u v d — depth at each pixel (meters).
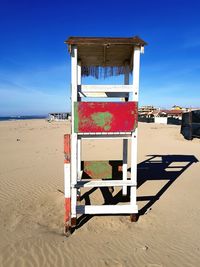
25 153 15.08
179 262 4.33
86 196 7.62
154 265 4.23
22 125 52.03
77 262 4.30
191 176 9.88
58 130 35.03
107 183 5.75
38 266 4.19
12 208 6.64
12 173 10.27
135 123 5.52
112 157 13.70
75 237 5.12
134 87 5.54
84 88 5.59
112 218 5.98
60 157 13.71
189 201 7.18
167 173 10.38
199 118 21.34
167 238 5.11
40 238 5.04
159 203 7.03
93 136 5.77
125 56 6.89
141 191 8.12
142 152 15.53
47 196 7.57
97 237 5.13
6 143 19.98
